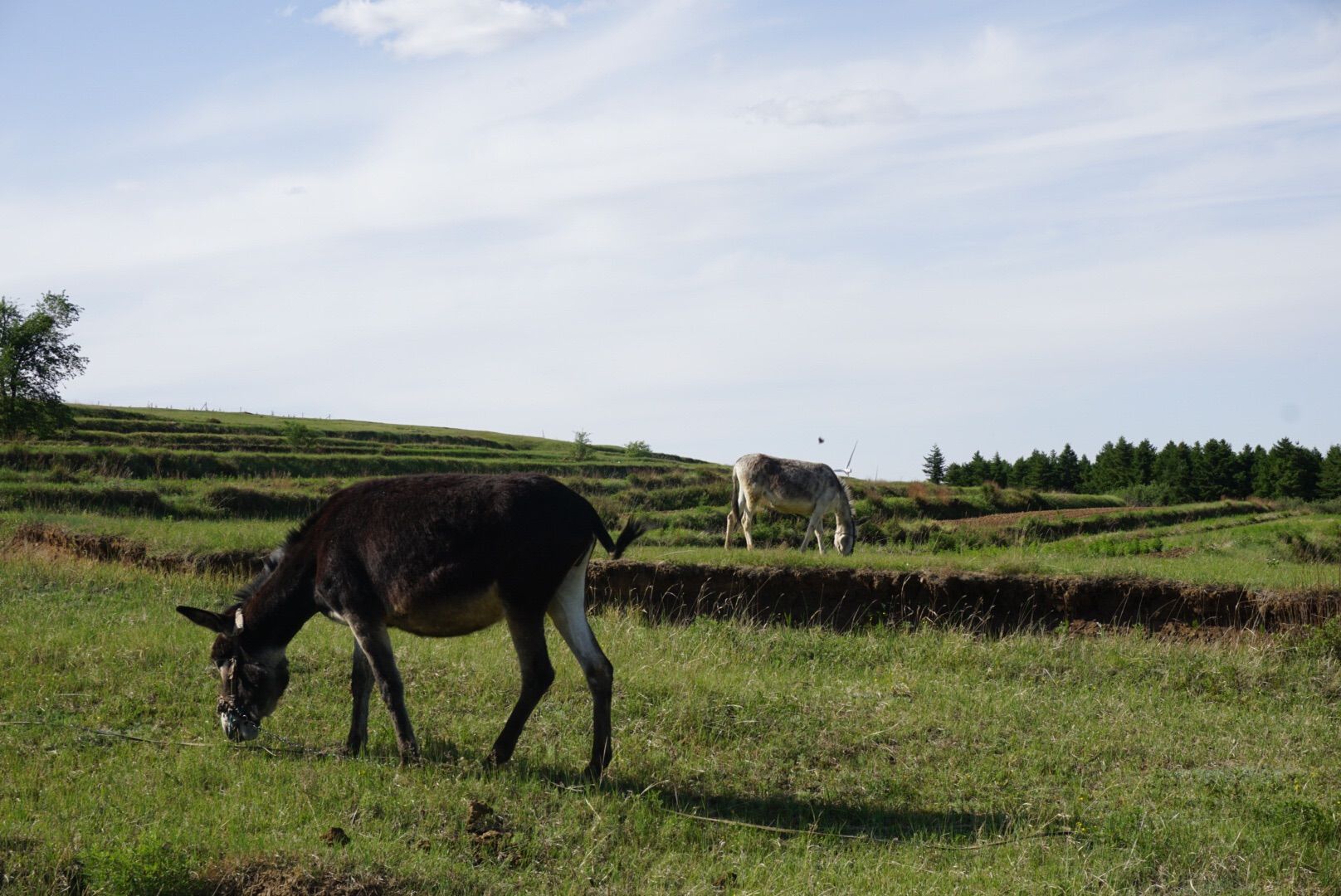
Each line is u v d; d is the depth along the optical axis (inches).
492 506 265.7
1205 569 532.7
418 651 372.5
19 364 1603.1
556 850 236.5
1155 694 386.6
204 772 265.0
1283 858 244.1
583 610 281.4
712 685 348.8
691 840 249.9
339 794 255.3
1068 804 279.3
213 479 1286.9
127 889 200.2
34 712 302.5
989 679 398.9
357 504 283.7
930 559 549.3
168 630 390.3
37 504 819.4
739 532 933.8
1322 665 405.7
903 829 264.2
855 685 374.0
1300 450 2689.5
